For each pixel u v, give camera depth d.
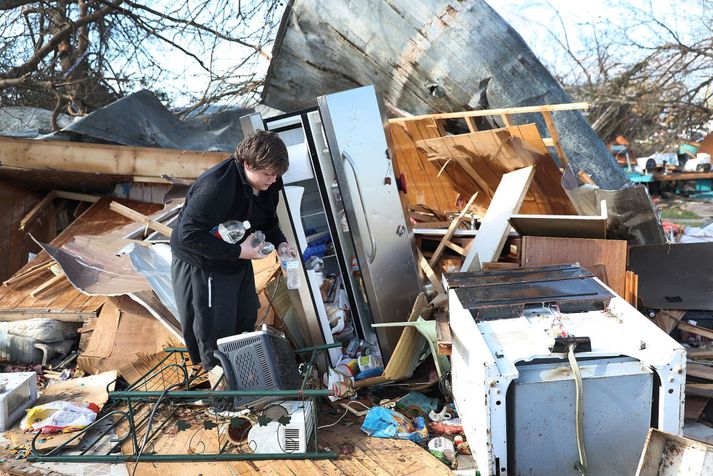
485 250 4.28
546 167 4.55
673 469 2.11
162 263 4.25
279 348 2.99
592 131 6.27
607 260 3.54
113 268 4.54
